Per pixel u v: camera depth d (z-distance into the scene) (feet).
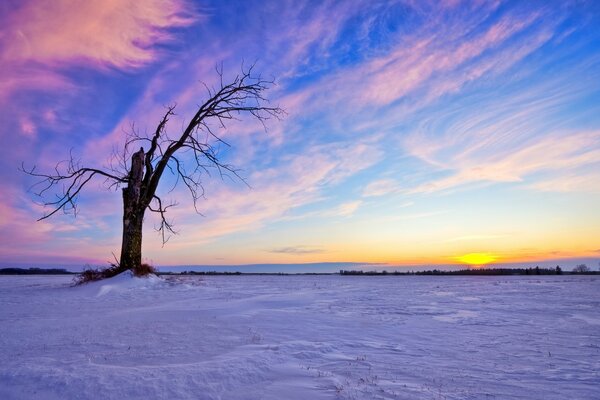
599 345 26.45
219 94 84.28
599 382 18.07
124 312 37.37
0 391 14.62
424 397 15.26
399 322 35.83
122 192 77.41
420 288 102.17
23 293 59.77
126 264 73.31
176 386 15.12
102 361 18.86
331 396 15.01
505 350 24.72
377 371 18.88
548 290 92.73
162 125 80.69
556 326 34.68
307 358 20.81
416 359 21.72
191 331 27.02
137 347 21.97
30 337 24.52
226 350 21.50
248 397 14.69
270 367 18.28
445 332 31.04
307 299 55.01
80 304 45.70
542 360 22.17
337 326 32.12
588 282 150.92
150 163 79.92
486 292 84.12
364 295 69.77
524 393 16.38
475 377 18.49
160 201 82.28
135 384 15.11
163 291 63.36
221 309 39.99
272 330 28.66
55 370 16.48
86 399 14.03
